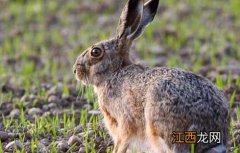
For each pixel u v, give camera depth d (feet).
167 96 67.82
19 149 79.82
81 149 78.48
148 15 81.10
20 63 148.05
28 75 134.41
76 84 116.67
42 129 85.10
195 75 70.28
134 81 73.36
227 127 69.46
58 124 87.56
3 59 149.48
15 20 184.44
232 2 187.73
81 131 84.94
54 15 187.42
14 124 90.33
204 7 187.42
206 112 67.10
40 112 96.17
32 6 193.77
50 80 127.65
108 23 177.17
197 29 166.91
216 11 183.52
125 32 79.25
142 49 150.30
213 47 150.20
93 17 184.14
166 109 67.51
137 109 71.67
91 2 196.85
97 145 80.18
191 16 179.52
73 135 81.66
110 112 76.23
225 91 101.30
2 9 194.18
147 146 72.18
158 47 152.25
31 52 155.94
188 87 68.18
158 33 165.68
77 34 169.48
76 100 101.96
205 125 67.05
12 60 149.69
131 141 73.26
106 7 191.21
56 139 83.25
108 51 78.59
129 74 75.20
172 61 134.62
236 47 148.25
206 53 146.82
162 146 68.54
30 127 86.28
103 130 83.15
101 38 156.25
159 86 68.74
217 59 141.90
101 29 171.53
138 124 71.92
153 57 146.82
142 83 72.02
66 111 95.30
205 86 68.80
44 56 152.35
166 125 67.56
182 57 146.10
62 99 102.63
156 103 68.23
